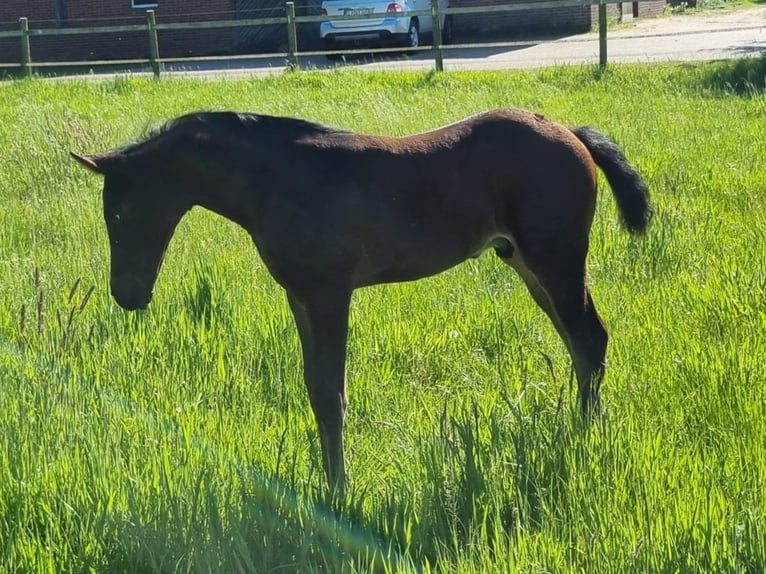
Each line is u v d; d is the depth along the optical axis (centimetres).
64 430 495
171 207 497
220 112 498
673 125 1266
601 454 457
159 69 2148
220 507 422
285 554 405
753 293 654
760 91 1524
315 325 492
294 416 548
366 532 418
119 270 500
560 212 515
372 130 1232
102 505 433
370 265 499
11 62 3053
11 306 689
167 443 489
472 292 719
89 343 614
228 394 580
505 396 480
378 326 655
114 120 1438
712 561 386
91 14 2997
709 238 805
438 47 1997
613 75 1727
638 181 548
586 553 395
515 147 514
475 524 418
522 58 2216
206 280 693
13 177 1108
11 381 549
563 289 525
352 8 2466
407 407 565
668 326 637
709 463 461
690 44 2225
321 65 2389
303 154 492
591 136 545
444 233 506
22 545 413
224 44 2984
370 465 506
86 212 957
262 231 492
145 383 578
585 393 527
